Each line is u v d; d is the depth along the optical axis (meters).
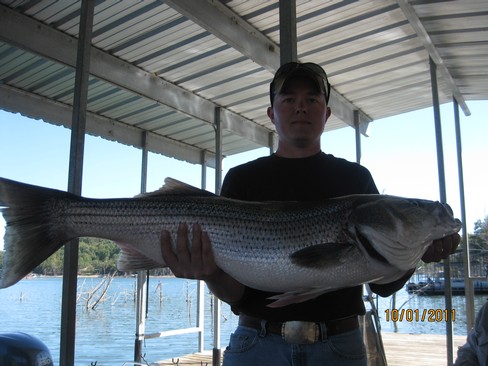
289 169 2.58
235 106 8.16
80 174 4.05
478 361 3.03
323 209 2.38
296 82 2.58
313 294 2.20
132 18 5.48
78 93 4.19
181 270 2.40
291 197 2.54
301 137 2.57
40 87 6.95
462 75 7.14
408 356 8.06
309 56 6.55
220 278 2.41
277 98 2.63
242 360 2.32
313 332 2.23
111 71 6.35
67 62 5.76
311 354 2.23
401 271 2.31
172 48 6.18
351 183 2.59
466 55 6.48
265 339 2.30
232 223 2.42
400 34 6.07
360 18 5.67
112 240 2.57
